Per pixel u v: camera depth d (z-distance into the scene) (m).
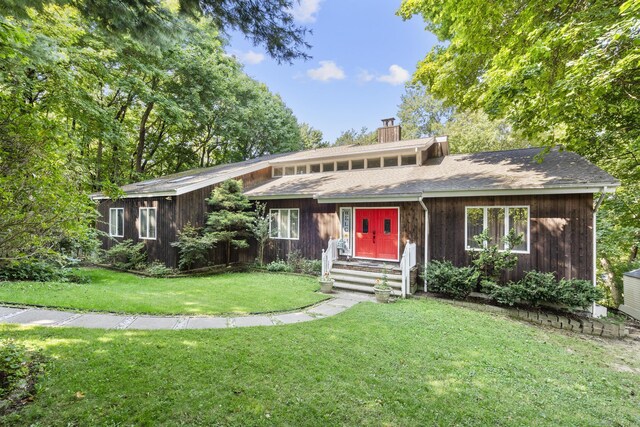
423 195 9.03
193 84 19.73
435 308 7.29
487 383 3.95
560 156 9.95
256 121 27.36
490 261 7.95
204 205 12.98
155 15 4.22
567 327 6.60
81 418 2.83
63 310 6.11
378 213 10.76
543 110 7.07
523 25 6.56
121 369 3.73
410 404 3.37
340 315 6.51
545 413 3.38
